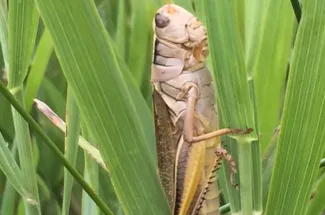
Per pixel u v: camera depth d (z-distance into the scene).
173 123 0.13
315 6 0.10
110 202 0.20
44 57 0.15
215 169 0.13
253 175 0.12
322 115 0.10
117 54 0.15
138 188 0.11
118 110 0.11
